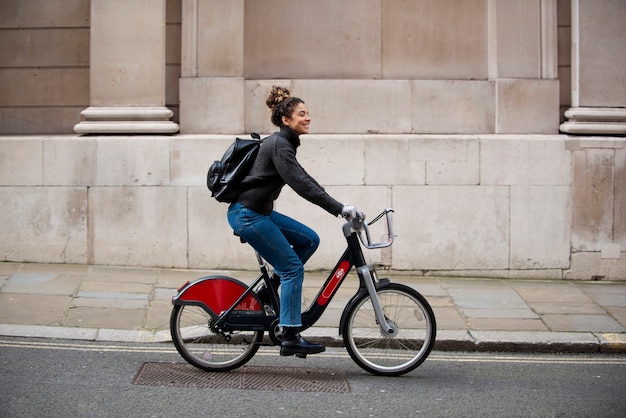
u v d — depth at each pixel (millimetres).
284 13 9375
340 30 9383
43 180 8859
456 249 8938
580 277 8984
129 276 8477
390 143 8875
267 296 5723
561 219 8945
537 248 8961
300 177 5332
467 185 8906
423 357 5742
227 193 5473
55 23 9531
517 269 8953
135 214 8859
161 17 9047
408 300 5762
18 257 8891
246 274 8750
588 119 9109
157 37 9039
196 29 9141
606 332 6938
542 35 9234
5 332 6590
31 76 9578
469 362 6270
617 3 9141
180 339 5738
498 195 8906
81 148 8820
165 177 8836
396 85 9250
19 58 9578
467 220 8922
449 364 6191
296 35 9383
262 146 5469
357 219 5512
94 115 9008
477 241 8930
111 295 7738
